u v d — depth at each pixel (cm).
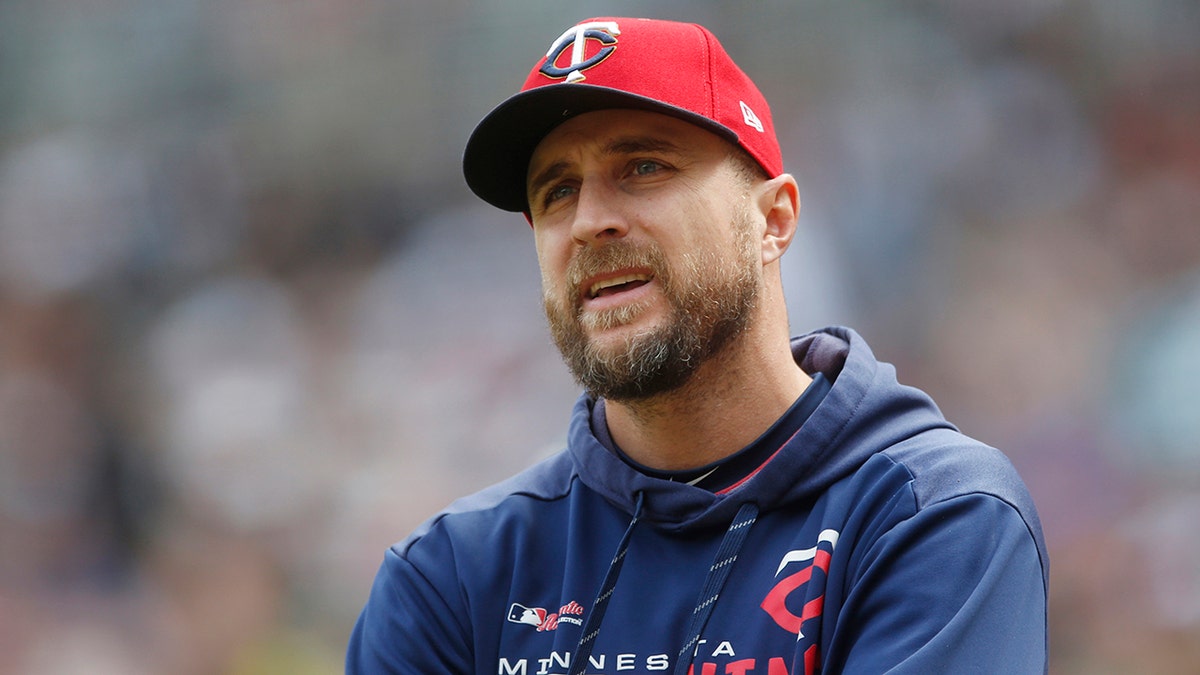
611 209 689
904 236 3073
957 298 2947
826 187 3173
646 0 3641
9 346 3575
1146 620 2097
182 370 3381
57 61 4178
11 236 3806
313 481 2823
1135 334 2723
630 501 705
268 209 3844
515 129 717
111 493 3067
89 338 3634
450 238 3462
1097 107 3350
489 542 725
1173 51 3431
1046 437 2556
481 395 2916
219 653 2586
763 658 645
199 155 3941
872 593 630
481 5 3825
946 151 3225
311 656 2516
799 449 681
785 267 2778
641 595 685
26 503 2966
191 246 3838
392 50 3881
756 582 667
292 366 3278
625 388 686
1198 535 2142
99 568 2878
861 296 2967
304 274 3700
